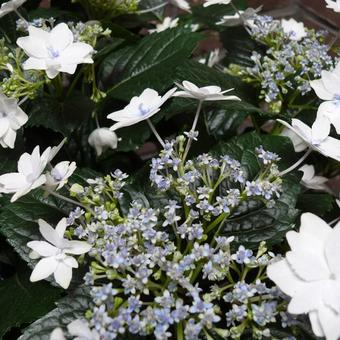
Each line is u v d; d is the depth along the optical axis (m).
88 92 0.49
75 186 0.32
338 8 0.45
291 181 0.35
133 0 0.52
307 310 0.25
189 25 0.53
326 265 0.26
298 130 0.33
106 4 0.51
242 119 0.47
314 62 0.43
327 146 0.33
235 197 0.31
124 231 0.29
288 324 0.28
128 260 0.28
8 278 0.39
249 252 0.29
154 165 0.31
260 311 0.27
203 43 0.76
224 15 0.56
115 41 0.49
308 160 0.47
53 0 0.57
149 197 0.35
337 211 0.45
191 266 0.28
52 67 0.38
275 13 0.78
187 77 0.45
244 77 0.48
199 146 0.45
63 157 0.47
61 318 0.31
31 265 0.34
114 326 0.26
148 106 0.36
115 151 0.46
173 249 0.29
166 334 0.26
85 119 0.44
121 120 0.35
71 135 0.47
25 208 0.36
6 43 0.48
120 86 0.47
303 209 0.41
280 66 0.44
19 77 0.40
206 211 0.31
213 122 0.47
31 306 0.34
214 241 0.32
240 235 0.34
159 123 0.50
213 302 0.32
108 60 0.49
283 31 0.47
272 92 0.43
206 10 0.59
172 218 0.30
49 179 0.32
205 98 0.35
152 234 0.29
